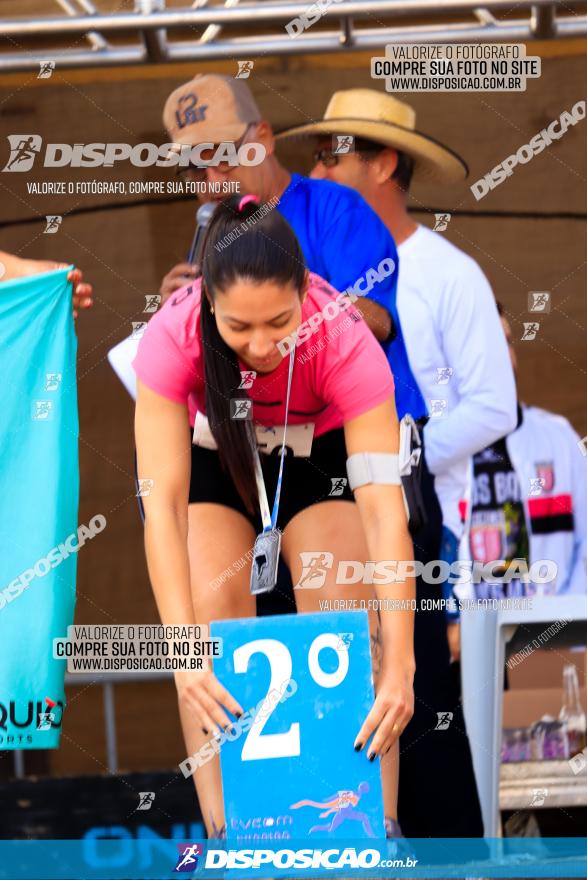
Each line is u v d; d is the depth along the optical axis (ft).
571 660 29.40
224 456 21.34
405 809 24.59
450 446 29.78
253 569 20.66
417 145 29.35
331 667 20.22
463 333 29.73
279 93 30.94
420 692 24.88
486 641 22.70
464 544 30.12
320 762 19.88
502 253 32.73
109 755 32.45
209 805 20.29
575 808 25.12
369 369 21.04
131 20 27.02
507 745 24.49
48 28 27.07
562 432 32.45
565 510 32.14
